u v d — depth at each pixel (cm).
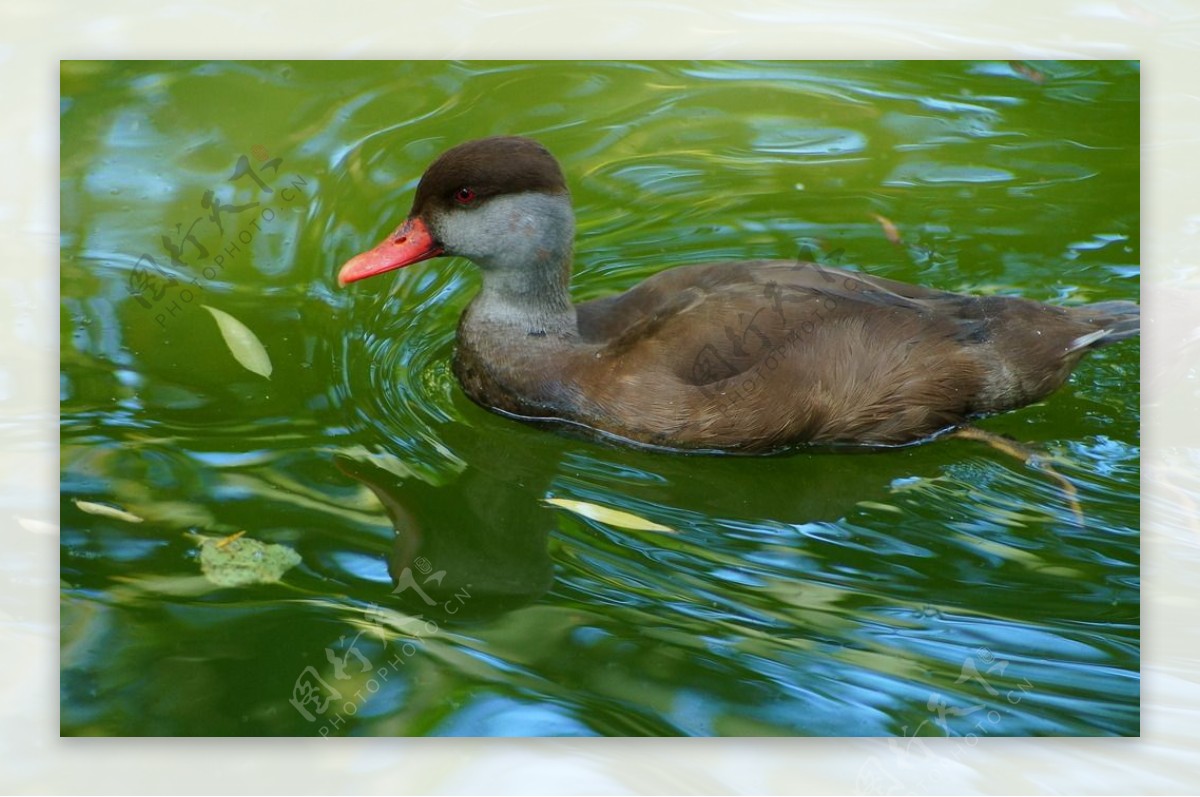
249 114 1254
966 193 1215
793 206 1210
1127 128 1275
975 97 1316
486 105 1298
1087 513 900
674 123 1298
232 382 1016
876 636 802
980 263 1145
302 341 1060
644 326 977
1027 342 963
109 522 872
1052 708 750
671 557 873
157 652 779
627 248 1179
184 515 883
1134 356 1034
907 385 940
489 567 862
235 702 752
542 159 984
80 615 801
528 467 966
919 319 955
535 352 1005
